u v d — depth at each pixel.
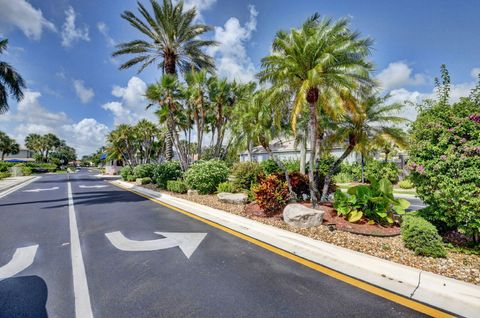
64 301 3.20
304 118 13.98
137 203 10.89
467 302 3.06
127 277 3.85
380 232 5.82
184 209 9.48
